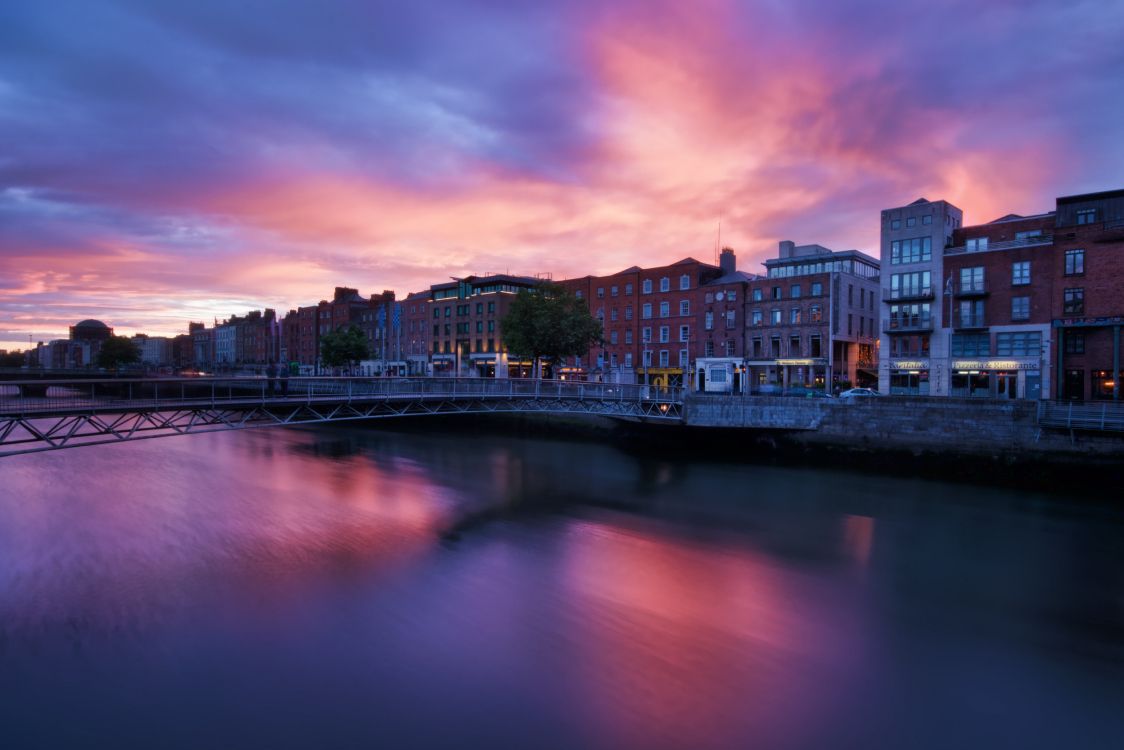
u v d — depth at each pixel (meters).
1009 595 17.70
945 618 16.22
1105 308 38.75
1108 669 13.84
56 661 13.57
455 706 12.06
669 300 65.50
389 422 57.31
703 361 61.62
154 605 16.38
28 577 18.14
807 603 17.06
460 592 17.45
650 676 13.20
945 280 46.00
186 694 12.41
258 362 130.00
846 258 56.50
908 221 47.97
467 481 32.56
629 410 39.53
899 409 34.78
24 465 35.34
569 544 21.91
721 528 24.02
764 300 58.19
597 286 71.94
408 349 93.44
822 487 31.05
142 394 71.69
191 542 21.45
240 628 15.16
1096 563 20.22
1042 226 44.06
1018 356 42.41
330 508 26.36
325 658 13.79
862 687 12.94
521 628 15.27
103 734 11.15
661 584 18.27
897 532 23.48
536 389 37.12
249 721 11.56
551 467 36.69
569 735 11.22
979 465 31.89
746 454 39.78
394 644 14.45
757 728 11.53
